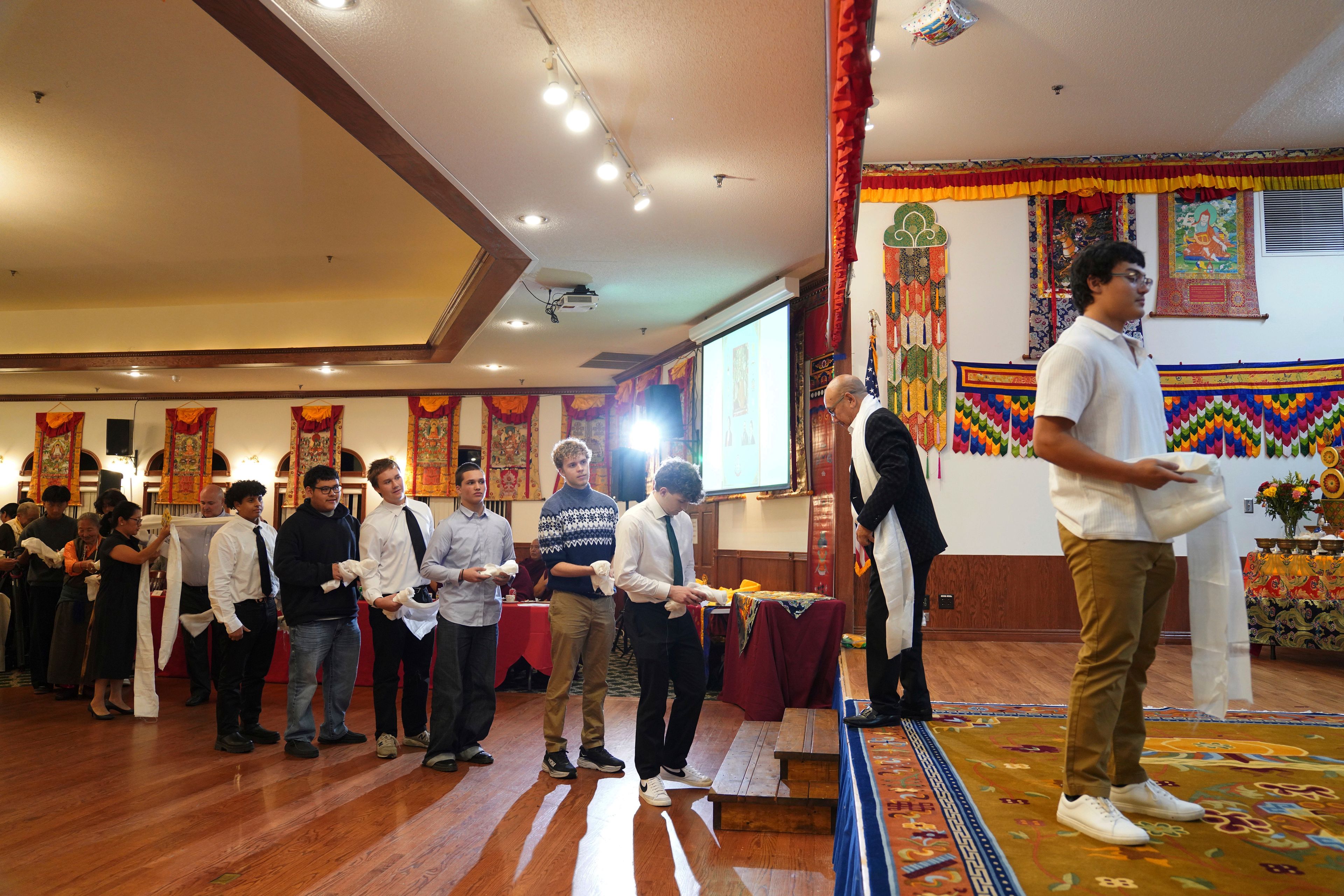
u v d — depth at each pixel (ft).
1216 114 22.65
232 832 11.85
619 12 13.17
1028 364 24.66
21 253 30.99
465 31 13.57
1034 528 24.22
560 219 21.93
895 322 24.82
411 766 15.52
